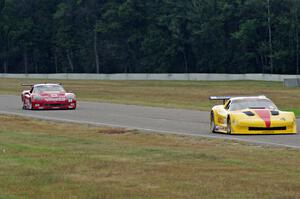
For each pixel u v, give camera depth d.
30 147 47.00
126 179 32.69
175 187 30.19
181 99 128.25
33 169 36.31
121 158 40.38
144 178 32.88
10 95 143.75
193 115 82.62
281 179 31.73
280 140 50.78
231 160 38.72
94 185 31.12
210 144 48.75
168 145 48.38
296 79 159.88
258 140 50.84
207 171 34.62
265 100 60.25
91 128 64.56
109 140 52.44
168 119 75.94
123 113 86.62
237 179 31.94
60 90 99.12
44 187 30.88
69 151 44.50
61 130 63.12
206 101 122.00
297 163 37.22
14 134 58.41
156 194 28.58
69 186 30.98
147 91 154.88
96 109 95.50
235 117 56.50
